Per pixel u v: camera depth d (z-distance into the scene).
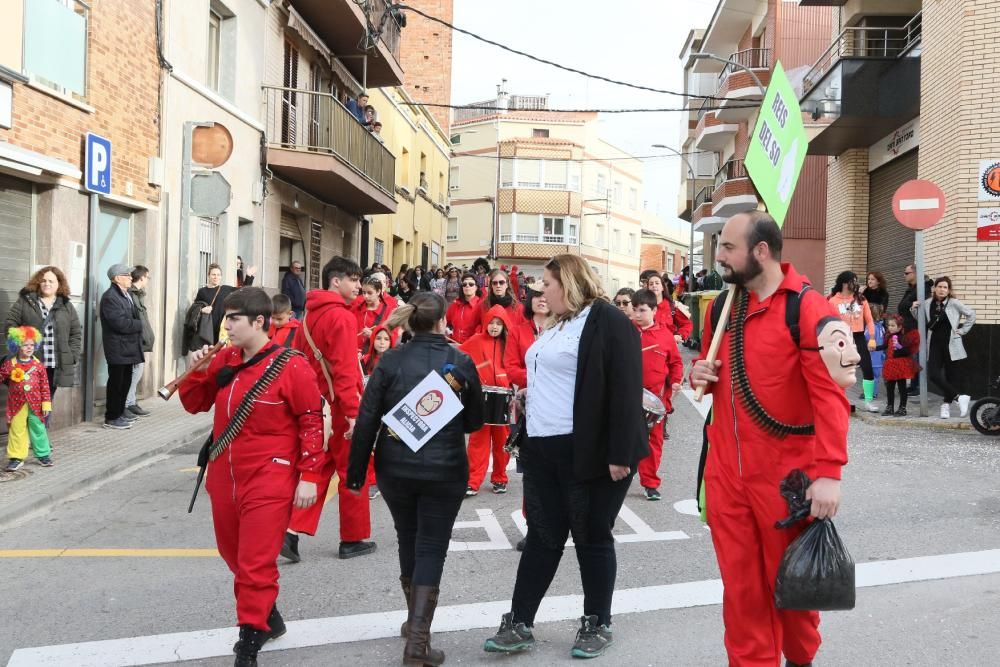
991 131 13.14
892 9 19.19
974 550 5.80
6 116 9.14
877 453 9.35
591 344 4.21
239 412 4.10
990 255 13.17
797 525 3.29
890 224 18.11
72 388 10.77
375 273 8.24
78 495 7.71
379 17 21.09
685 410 13.48
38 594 5.14
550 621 4.72
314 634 4.53
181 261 12.26
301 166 17.19
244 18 15.91
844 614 4.70
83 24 10.68
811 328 3.15
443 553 4.25
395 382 4.32
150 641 4.42
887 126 17.36
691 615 4.74
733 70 30.22
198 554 5.98
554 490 4.32
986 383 12.95
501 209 58.78
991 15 13.10
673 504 7.55
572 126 61.34
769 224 3.30
